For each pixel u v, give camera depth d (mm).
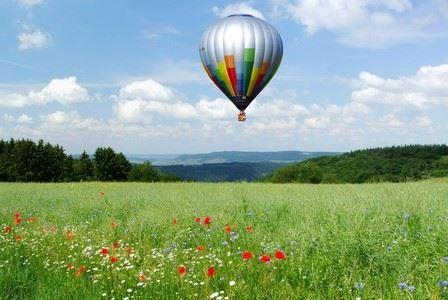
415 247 7055
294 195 19156
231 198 17922
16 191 28203
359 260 6977
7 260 8477
